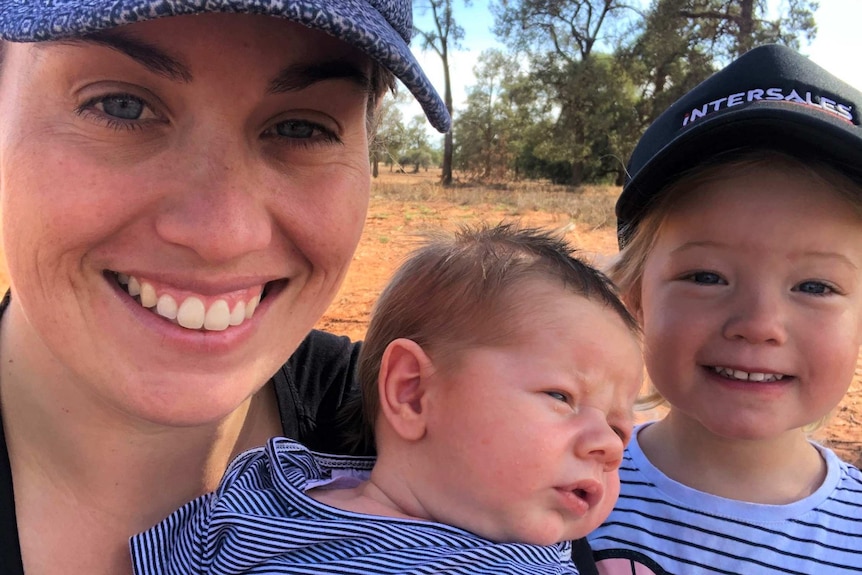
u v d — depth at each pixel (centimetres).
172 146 24
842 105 34
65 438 28
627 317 34
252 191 25
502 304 33
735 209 34
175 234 24
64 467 28
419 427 32
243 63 23
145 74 23
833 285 34
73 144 23
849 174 33
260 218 25
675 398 37
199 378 26
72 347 25
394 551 29
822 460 39
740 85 36
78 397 27
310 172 27
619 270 41
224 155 24
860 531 36
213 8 20
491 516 31
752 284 34
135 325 25
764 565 35
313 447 36
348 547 29
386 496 33
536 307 32
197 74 23
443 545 30
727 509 37
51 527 28
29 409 28
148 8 20
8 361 28
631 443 42
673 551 37
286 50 23
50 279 24
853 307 34
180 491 31
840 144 32
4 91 24
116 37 22
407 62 24
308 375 37
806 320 34
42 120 23
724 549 36
